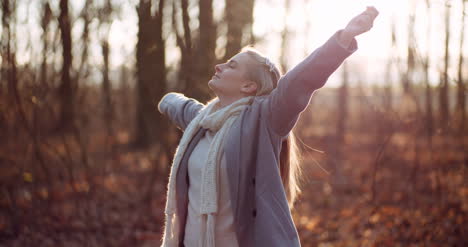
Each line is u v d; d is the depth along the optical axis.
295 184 2.33
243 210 1.93
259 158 1.93
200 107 2.41
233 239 2.00
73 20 4.82
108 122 5.42
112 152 6.08
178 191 2.08
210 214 1.94
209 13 4.46
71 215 4.80
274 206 1.91
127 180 6.51
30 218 4.58
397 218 4.95
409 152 6.73
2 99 4.58
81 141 4.93
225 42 4.53
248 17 4.53
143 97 5.21
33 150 4.82
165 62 4.89
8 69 4.40
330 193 6.70
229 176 1.94
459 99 4.46
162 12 4.76
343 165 8.99
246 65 2.07
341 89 12.47
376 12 1.78
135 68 5.04
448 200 4.67
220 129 2.01
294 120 1.93
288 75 1.85
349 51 1.79
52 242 4.35
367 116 12.45
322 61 1.79
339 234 4.85
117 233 4.63
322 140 11.79
